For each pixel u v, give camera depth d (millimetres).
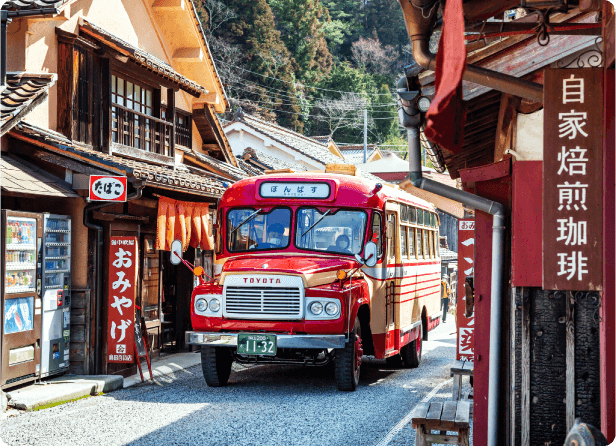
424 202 16453
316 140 47000
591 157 5379
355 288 10906
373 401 10266
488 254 6359
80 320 11500
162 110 16031
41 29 11531
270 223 11766
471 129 8688
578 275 5391
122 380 11312
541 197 5832
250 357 11211
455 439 6125
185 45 17453
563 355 5777
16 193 9883
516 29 5324
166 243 13469
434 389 11555
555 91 5430
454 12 3650
